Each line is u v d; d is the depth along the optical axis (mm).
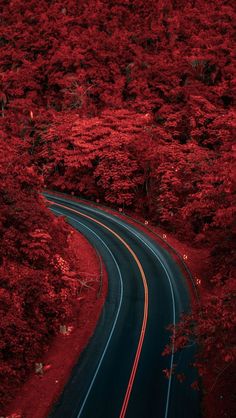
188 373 23078
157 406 20656
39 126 64125
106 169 50750
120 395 21469
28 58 82625
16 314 23234
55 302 27500
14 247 27078
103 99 69562
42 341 25281
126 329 27625
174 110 65375
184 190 45625
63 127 60094
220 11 92375
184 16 91125
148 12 94875
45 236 27625
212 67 71625
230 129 54781
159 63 74188
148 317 29031
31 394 21438
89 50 78500
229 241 28875
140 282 34031
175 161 48531
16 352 22594
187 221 43719
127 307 30391
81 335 26906
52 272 29547
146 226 46125
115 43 80250
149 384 22281
